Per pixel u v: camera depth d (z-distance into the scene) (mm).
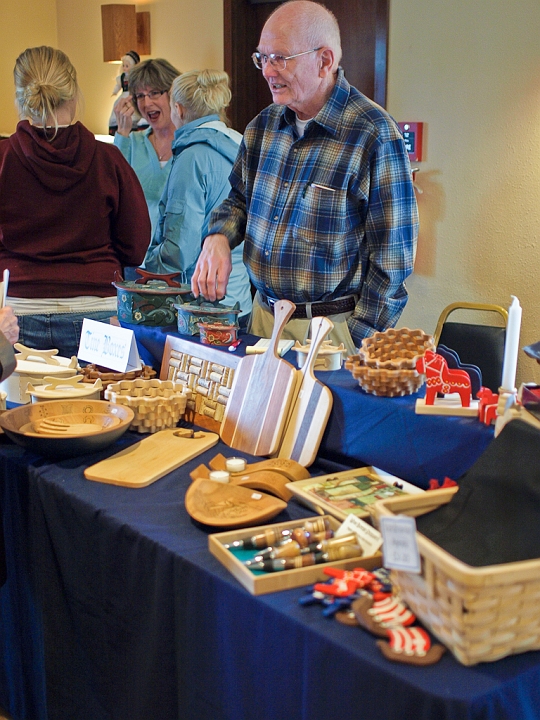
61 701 1658
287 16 1896
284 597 1146
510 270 2891
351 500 1432
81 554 1535
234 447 1779
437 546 1027
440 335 2689
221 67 3795
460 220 2990
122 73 3980
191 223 2871
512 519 1104
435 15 2904
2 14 4320
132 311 2176
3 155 2219
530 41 2680
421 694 935
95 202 2299
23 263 2287
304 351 1736
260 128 2164
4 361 1709
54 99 2154
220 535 1280
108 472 1616
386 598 1104
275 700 1135
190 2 3852
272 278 2100
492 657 984
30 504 1673
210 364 1922
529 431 1146
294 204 2041
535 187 2770
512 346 1326
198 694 1284
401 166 1984
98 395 1944
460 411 1440
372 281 2053
